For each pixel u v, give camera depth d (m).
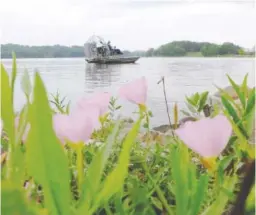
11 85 0.17
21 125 0.17
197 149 0.20
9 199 0.14
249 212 0.16
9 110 0.17
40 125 0.15
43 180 0.16
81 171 0.20
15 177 0.17
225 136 0.20
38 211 0.15
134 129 0.17
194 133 0.20
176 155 0.20
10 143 0.17
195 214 0.20
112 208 0.26
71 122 0.20
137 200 0.23
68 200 0.16
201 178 0.20
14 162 0.17
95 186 0.18
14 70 0.17
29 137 0.15
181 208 0.19
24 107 0.18
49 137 0.15
